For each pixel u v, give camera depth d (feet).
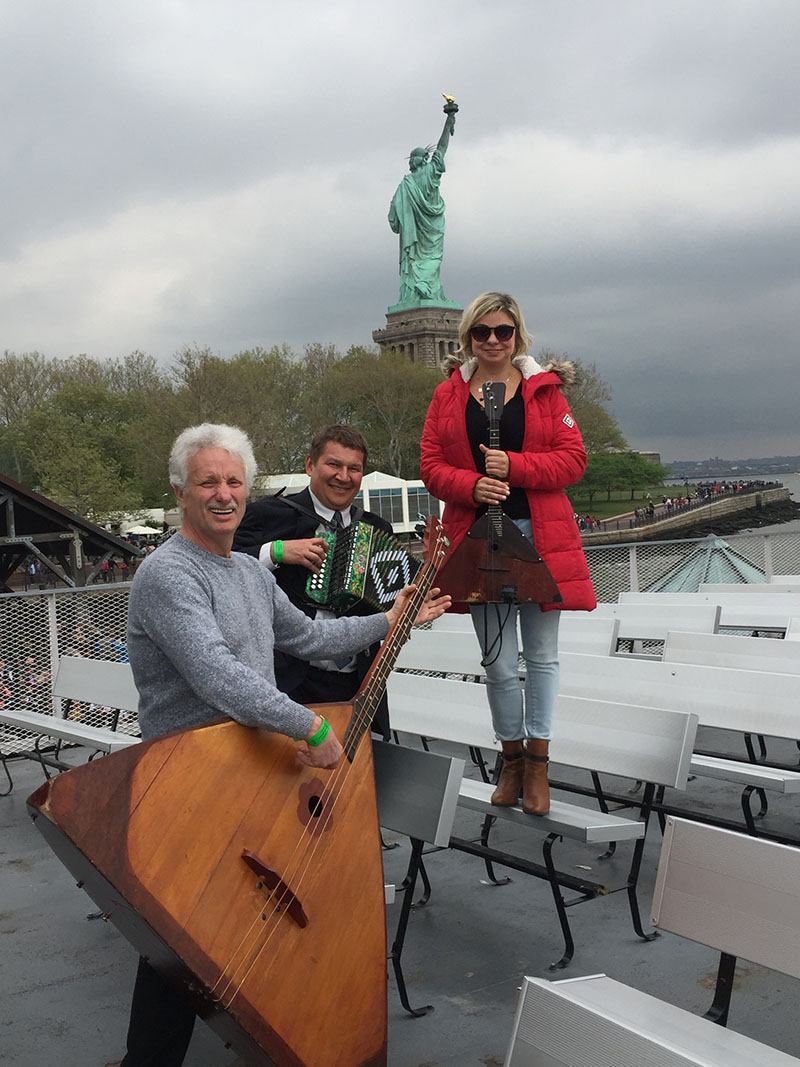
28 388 330.95
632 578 35.70
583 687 20.27
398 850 19.01
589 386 353.51
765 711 17.20
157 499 283.59
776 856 9.01
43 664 27.81
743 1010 12.02
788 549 39.58
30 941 15.61
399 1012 12.56
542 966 13.58
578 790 18.45
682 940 14.16
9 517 98.22
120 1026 12.73
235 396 246.47
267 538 13.37
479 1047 11.58
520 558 12.73
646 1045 7.40
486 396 12.85
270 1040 8.61
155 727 9.62
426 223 492.54
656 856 17.58
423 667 24.43
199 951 8.36
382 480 205.57
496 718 13.93
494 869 17.62
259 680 9.07
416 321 488.44
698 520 311.68
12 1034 12.66
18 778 25.95
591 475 388.37
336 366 319.68
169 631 9.21
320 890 9.27
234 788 8.98
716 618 25.76
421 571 11.82
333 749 9.31
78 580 103.40
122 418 298.35
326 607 12.80
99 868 8.13
